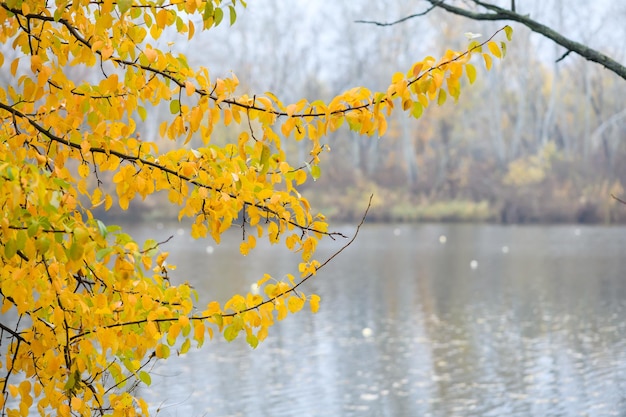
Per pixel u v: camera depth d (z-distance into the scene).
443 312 17.39
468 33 2.52
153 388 10.77
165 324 2.77
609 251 30.22
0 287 2.51
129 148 2.78
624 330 15.16
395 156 57.75
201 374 11.62
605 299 18.91
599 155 53.47
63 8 2.44
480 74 60.00
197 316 2.80
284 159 2.75
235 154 2.79
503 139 60.38
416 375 11.95
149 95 2.69
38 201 2.24
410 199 52.69
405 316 16.91
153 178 2.74
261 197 2.72
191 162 2.70
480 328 15.58
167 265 2.92
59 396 2.64
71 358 2.67
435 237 38.06
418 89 2.53
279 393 10.77
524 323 16.08
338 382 11.39
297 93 62.50
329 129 2.62
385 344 14.10
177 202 2.74
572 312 17.30
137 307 2.72
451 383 11.48
